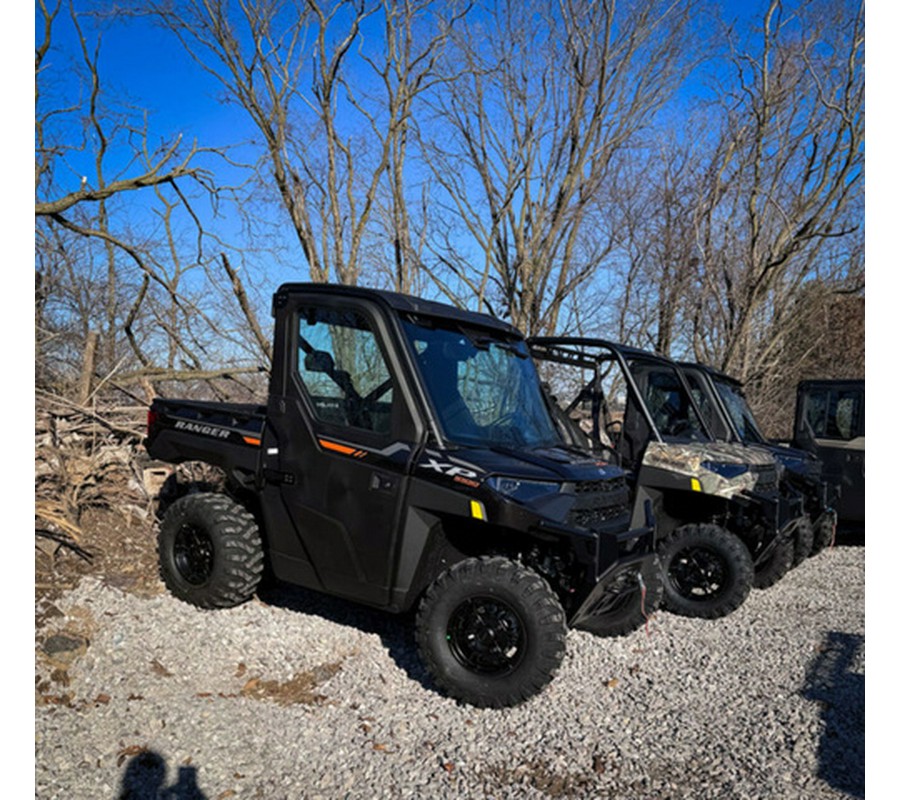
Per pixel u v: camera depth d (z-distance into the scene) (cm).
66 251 1125
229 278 1075
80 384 801
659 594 589
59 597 524
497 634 447
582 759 403
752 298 1516
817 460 962
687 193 1517
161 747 385
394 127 1157
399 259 1245
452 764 391
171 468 748
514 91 1263
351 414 504
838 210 1462
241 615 547
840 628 643
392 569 477
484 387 527
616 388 827
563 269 1296
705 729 445
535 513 445
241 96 1103
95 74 966
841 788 383
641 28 1241
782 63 1489
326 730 421
